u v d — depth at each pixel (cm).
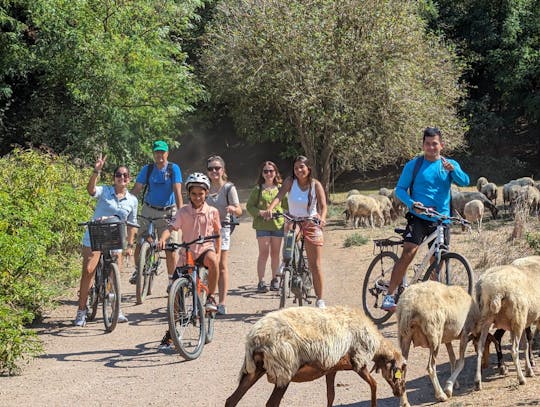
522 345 866
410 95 2877
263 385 800
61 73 2609
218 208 1151
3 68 2717
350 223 2375
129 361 900
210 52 3130
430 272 991
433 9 3750
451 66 3189
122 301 1279
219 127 4369
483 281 753
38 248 1119
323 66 2778
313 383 802
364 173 4153
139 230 1274
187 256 917
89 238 1077
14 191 1377
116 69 2520
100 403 745
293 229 1071
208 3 3741
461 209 2302
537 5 3875
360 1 2833
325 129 2959
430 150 974
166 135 2855
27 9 2742
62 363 899
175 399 752
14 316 927
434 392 740
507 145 4350
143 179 1272
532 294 755
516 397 698
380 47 2809
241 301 1256
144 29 2759
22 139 3019
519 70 3800
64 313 1187
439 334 711
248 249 1923
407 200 966
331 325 631
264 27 2866
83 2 2555
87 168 2073
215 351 936
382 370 677
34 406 736
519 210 1775
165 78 2703
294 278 1091
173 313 877
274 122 3231
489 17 3931
